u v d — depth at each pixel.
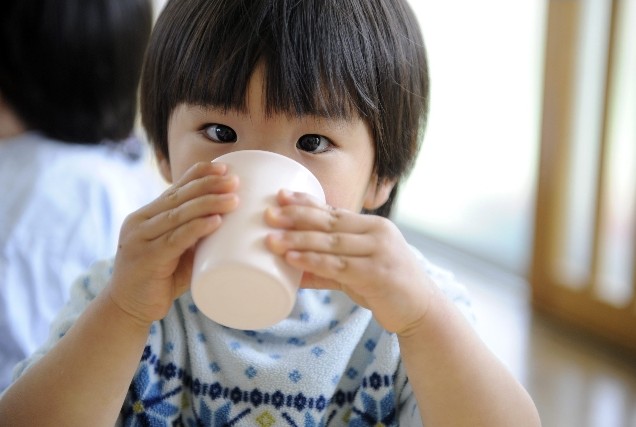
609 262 2.45
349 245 0.63
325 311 0.87
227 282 0.59
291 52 0.74
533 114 2.81
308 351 0.84
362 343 0.87
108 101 1.40
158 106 0.84
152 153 0.90
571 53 2.47
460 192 3.22
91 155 1.39
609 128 2.33
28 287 1.25
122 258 0.68
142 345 0.73
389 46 0.82
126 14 1.39
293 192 0.62
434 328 0.70
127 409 0.81
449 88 3.23
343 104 0.76
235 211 0.61
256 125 0.74
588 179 2.52
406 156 0.88
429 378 0.72
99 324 0.71
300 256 0.60
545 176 2.56
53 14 1.33
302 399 0.82
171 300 0.71
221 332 0.85
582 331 2.45
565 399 2.04
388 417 0.83
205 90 0.74
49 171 1.31
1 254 1.25
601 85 2.31
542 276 2.60
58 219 1.29
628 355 2.30
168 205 0.65
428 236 3.35
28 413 0.72
